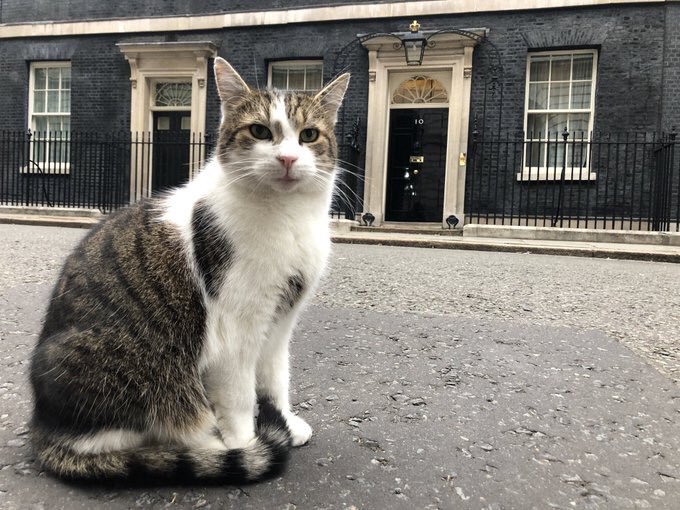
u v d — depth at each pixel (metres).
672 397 2.19
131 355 1.46
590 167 10.32
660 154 9.86
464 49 10.80
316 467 1.60
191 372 1.52
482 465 1.63
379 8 11.38
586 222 10.01
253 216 1.50
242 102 1.84
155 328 1.48
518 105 10.79
